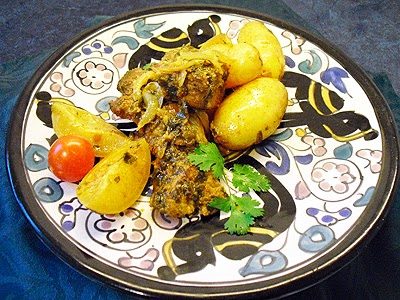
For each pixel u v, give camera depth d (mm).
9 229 275
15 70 359
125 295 245
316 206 269
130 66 331
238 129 283
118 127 301
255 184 276
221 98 288
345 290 269
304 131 305
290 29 349
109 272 236
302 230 258
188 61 279
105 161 267
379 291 271
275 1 420
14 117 293
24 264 264
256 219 263
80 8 464
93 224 255
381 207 264
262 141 299
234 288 232
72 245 245
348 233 254
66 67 322
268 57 310
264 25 338
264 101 286
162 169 270
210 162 267
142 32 345
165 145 272
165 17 353
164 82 283
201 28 351
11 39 439
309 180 281
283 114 295
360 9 480
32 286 259
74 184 270
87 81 320
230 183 277
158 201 261
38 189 265
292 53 340
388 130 297
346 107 314
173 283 234
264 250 250
